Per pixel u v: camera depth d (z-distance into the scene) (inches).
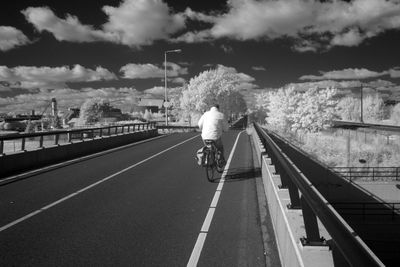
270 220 306.2
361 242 102.0
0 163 540.7
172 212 331.9
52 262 223.5
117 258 229.9
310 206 149.0
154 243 255.3
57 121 2837.1
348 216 1077.8
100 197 390.0
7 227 290.2
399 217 1007.0
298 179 193.5
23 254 235.8
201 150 472.4
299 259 151.3
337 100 2564.0
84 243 255.1
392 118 3599.9
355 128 2524.6
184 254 236.4
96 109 5339.6
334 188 1296.8
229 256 233.1
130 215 323.0
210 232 278.2
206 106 3782.0
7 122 3523.6
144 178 502.3
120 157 744.3
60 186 448.1
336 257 146.9
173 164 639.8
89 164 641.0
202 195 398.0
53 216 319.9
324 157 1621.6
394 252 967.6
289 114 2598.4
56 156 705.6
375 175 1321.4
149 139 1295.5
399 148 1590.8
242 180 482.9
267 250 242.1
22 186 447.8
